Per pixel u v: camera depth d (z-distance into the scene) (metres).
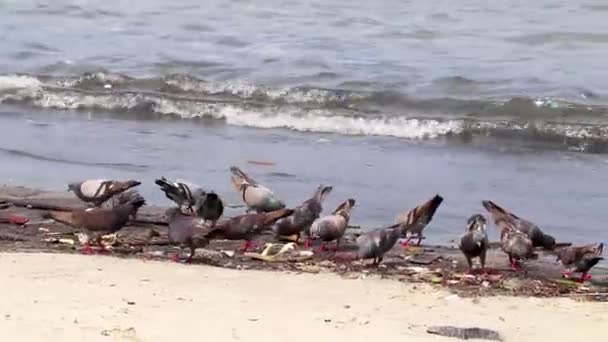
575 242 14.05
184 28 31.47
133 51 28.44
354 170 18.06
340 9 33.84
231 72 25.78
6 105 23.88
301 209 13.15
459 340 9.27
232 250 12.85
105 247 12.63
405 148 19.98
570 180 17.56
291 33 30.39
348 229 14.36
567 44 28.41
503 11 32.69
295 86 24.06
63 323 9.30
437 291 11.12
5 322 9.28
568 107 21.95
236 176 14.34
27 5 35.06
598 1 33.41
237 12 33.81
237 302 10.25
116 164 18.20
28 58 27.69
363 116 21.77
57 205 14.97
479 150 19.89
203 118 22.58
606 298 11.22
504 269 12.52
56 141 20.12
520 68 25.69
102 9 34.59
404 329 9.54
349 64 26.30
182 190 13.41
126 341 8.90
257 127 21.77
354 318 9.85
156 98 23.34
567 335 9.64
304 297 10.60
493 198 16.38
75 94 23.95
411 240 13.91
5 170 17.62
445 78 24.41
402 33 30.09
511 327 9.84
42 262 11.52
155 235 13.42
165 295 10.37
